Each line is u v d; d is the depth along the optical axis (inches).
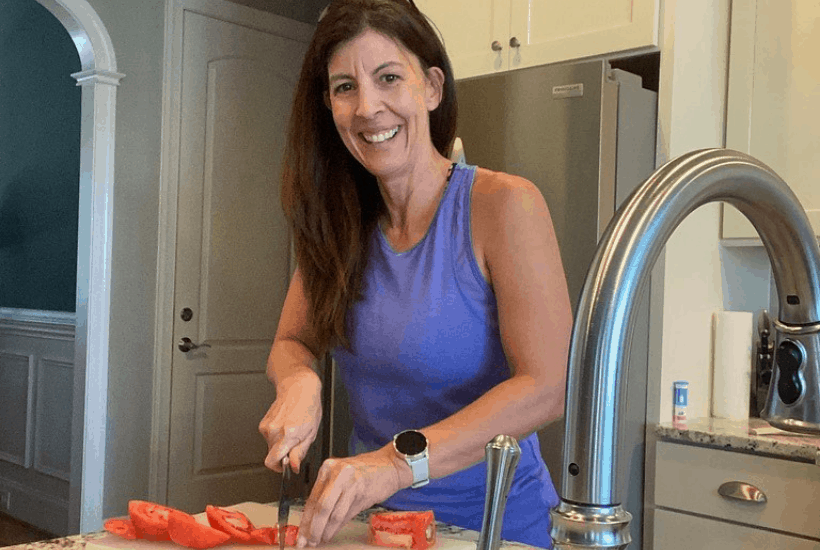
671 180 11.7
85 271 129.8
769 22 92.7
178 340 137.2
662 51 90.2
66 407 155.9
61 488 156.3
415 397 49.8
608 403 11.0
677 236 91.4
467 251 47.3
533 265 45.3
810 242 13.6
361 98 45.1
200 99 140.2
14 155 173.2
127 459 132.4
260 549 42.5
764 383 97.3
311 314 53.4
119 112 131.3
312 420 46.4
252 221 147.3
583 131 87.1
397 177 47.6
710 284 96.8
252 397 147.4
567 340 45.8
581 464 11.1
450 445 42.3
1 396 173.3
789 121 90.9
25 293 169.0
